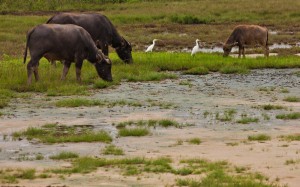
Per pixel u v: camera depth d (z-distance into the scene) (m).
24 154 28.69
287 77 56.59
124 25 111.69
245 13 121.88
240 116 38.75
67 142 31.53
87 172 24.95
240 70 59.84
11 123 36.38
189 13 122.94
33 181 23.50
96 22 59.09
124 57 62.59
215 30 105.88
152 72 56.47
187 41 92.88
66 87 47.94
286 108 41.41
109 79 52.19
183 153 28.64
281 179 23.67
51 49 48.91
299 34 100.81
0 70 52.34
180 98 45.34
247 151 28.89
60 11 134.75
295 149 29.30
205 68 59.84
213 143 31.00
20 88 47.84
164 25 112.00
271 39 94.69
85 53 50.97
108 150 29.16
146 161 26.62
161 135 33.22
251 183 22.66
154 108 41.41
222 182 23.08
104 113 39.56
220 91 48.75
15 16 117.62
